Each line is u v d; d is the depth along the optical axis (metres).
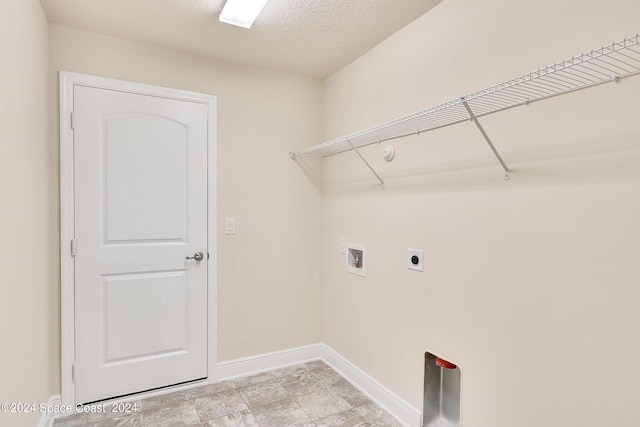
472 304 1.64
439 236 1.82
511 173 1.46
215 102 2.49
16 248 1.42
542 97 1.32
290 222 2.79
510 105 1.43
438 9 1.82
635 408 1.10
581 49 1.22
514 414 1.45
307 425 1.99
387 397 2.16
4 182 1.28
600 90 1.18
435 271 1.84
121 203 2.22
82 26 2.07
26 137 1.57
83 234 2.12
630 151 1.11
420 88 1.93
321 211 2.92
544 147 1.34
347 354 2.59
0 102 1.24
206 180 2.47
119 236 2.21
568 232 1.27
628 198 1.11
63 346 2.06
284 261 2.77
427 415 1.91
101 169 2.16
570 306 1.27
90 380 2.14
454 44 1.72
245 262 2.62
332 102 2.77
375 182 2.29
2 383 1.25
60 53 2.05
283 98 2.75
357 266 2.48
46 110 1.95
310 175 2.87
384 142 2.20
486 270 1.57
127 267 2.24
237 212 2.59
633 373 1.11
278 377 2.58
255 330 2.67
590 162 1.21
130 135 2.24
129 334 2.25
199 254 2.44
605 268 1.17
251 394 2.32
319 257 2.92
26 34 1.58
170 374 2.37
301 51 2.38
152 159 2.30
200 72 2.45
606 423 1.17
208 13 1.93
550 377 1.33
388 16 1.94
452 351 1.74
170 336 2.37
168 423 1.98
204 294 2.47
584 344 1.23
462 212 1.69
